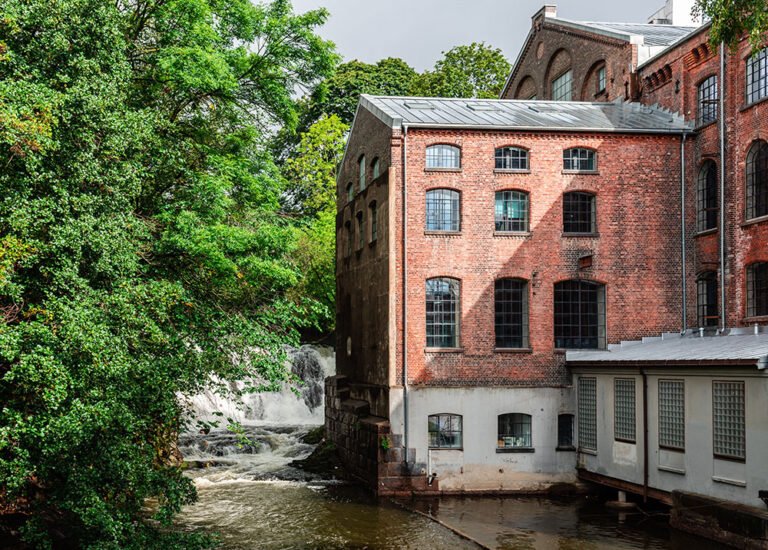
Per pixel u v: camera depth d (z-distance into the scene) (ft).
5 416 41.75
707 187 88.74
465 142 86.43
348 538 63.98
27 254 42.57
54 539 52.06
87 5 49.60
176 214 63.26
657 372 70.49
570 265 87.51
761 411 58.08
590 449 82.17
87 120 47.62
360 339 98.37
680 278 89.04
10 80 43.98
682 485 67.00
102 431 44.98
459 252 85.76
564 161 88.53
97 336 42.96
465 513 73.31
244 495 81.10
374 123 93.56
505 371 85.35
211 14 69.87
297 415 136.87
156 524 66.59
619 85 105.81
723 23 62.28
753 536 56.08
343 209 112.27
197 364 54.60
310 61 73.97
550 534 64.85
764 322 78.64
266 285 68.39
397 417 82.33
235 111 76.23
